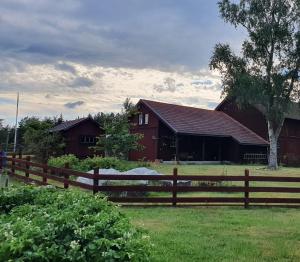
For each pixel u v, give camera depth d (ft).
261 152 150.71
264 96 107.86
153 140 134.51
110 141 103.24
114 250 14.90
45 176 56.34
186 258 24.56
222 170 94.07
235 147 143.43
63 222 16.39
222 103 164.55
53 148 119.14
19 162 67.46
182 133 126.52
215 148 146.00
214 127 141.79
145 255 15.40
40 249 14.26
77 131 144.36
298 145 165.27
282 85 108.58
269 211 44.37
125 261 14.65
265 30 107.45
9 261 13.65
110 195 51.26
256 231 32.81
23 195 25.00
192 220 37.04
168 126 128.26
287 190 48.03
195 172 87.04
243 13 109.60
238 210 44.50
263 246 27.84
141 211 41.78
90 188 45.42
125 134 104.12
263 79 109.29
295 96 112.16
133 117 139.33
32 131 119.75
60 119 169.17
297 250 26.94
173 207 45.34
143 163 98.12
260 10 108.68
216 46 112.68
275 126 118.42
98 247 14.87
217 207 46.42
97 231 16.02
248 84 107.04
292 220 38.45
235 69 111.34
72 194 23.35
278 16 108.17
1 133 181.57
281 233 32.22
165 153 135.13
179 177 46.55
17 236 14.87
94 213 19.47
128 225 17.30
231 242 28.76
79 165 79.71
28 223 16.06
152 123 135.85
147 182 57.82
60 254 14.58
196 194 55.98
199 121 140.97
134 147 105.91
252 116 156.87
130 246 15.07
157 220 36.63
